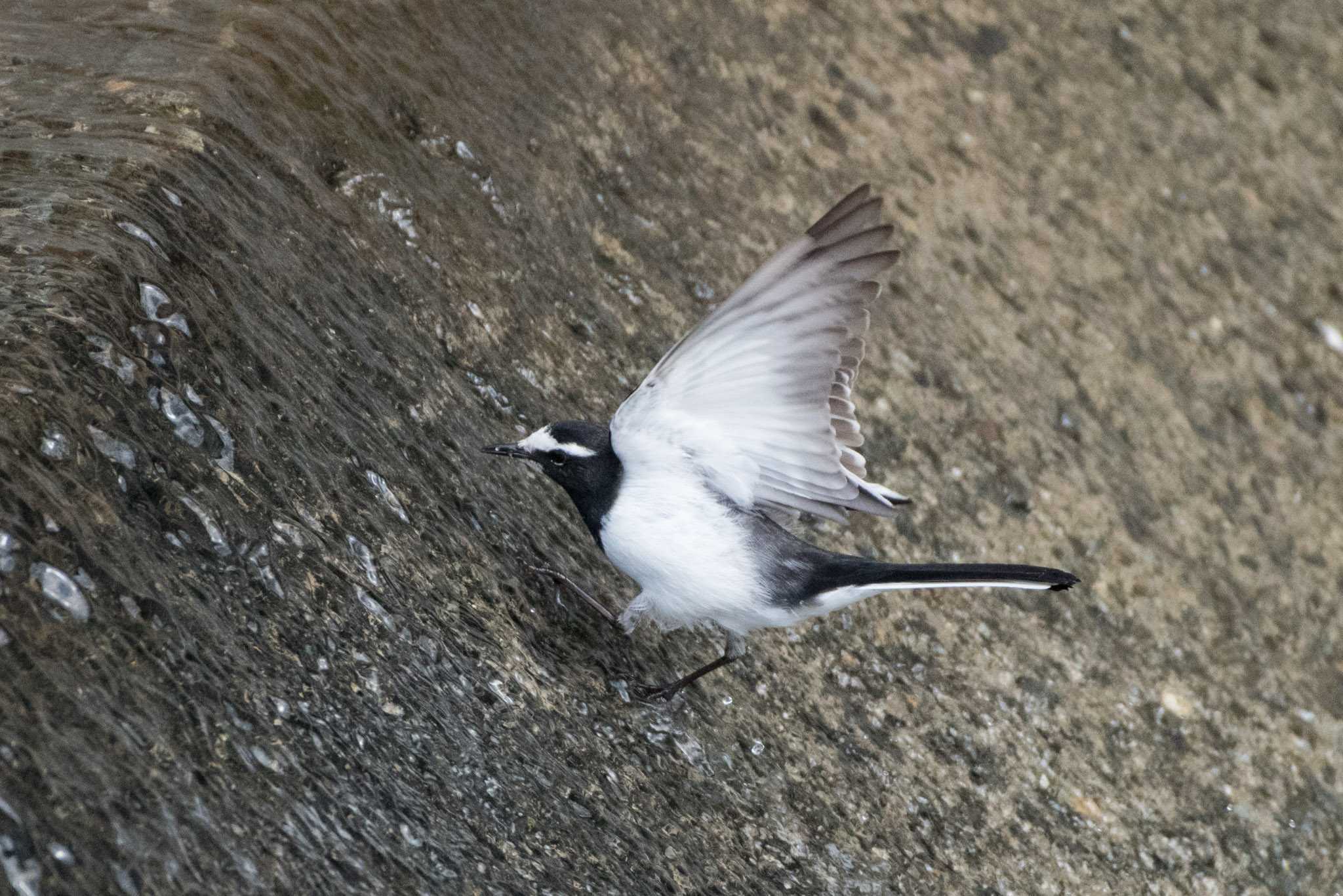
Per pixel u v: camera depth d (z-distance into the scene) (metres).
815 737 10.20
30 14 10.30
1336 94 21.80
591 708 8.77
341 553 7.84
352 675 7.30
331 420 8.52
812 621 11.24
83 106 9.11
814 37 17.00
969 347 15.07
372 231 10.25
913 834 9.98
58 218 7.88
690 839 8.37
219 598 6.97
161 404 7.45
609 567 10.23
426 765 7.24
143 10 10.62
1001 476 14.06
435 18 12.46
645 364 12.03
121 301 7.62
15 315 7.12
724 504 8.40
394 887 6.42
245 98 9.90
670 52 15.12
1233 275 18.30
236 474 7.58
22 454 6.56
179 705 6.34
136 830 5.76
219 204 8.89
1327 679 14.54
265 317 8.59
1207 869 11.66
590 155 13.24
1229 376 17.03
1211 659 13.84
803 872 8.84
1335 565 15.82
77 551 6.46
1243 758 13.00
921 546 12.88
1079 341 16.09
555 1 14.12
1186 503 15.29
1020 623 12.79
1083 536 14.07
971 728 11.39
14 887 5.30
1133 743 12.40
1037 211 17.16
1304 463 16.77
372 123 10.96
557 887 7.19
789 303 7.35
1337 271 19.30
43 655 6.02
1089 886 10.66
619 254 12.82
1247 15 22.11
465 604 8.50
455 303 10.52
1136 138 19.03
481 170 11.73
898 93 17.19
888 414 13.81
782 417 7.90
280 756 6.54
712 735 9.41
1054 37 19.59
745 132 15.16
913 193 16.16
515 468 10.05
